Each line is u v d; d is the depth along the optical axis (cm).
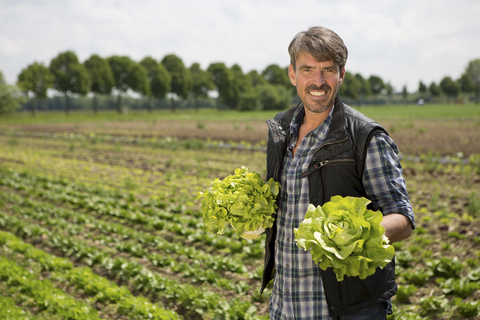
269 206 177
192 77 9275
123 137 2609
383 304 166
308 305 168
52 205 830
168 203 880
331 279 160
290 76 186
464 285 418
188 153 1752
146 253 580
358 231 129
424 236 604
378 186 157
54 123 4622
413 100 13350
